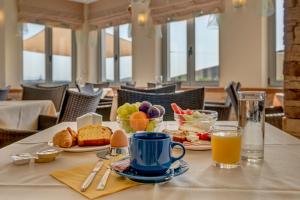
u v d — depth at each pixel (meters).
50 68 6.56
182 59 5.60
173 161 0.71
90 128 0.98
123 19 6.15
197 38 5.34
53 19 6.35
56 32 6.64
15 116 2.39
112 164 0.74
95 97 2.11
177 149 0.91
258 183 0.65
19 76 5.92
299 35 1.22
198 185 0.64
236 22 4.54
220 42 4.78
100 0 6.56
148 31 5.66
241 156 0.82
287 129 1.27
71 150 0.90
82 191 0.61
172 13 5.38
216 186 0.63
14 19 5.80
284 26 1.26
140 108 1.03
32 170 0.75
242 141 0.82
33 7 6.02
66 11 6.56
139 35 5.95
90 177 0.69
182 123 1.08
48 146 0.98
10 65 5.75
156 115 1.02
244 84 4.48
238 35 4.52
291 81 1.25
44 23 6.21
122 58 6.57
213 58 5.12
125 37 6.48
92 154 0.90
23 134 1.71
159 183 0.65
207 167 0.77
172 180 0.67
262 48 4.28
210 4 4.81
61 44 6.74
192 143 0.96
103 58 6.96
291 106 1.26
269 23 4.34
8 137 1.70
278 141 1.05
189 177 0.69
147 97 1.73
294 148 0.95
